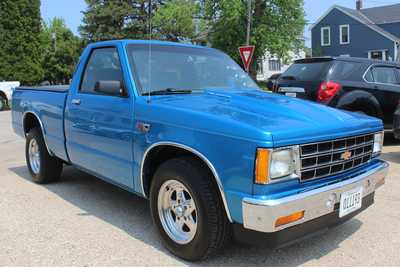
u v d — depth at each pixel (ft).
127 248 13.39
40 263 12.44
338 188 11.51
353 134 12.39
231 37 135.64
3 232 14.67
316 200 10.96
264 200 10.28
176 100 13.50
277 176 10.49
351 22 159.94
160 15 149.79
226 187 10.94
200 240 11.74
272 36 133.80
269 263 12.32
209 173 11.72
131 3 151.84
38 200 18.19
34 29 112.27
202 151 11.43
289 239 10.87
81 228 15.03
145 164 13.42
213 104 12.90
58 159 20.15
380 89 28.35
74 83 17.34
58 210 16.90
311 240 13.91
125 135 14.01
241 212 10.69
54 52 153.38
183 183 11.97
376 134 13.78
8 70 107.45
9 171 23.72
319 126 11.50
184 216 12.45
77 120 16.65
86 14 151.23
